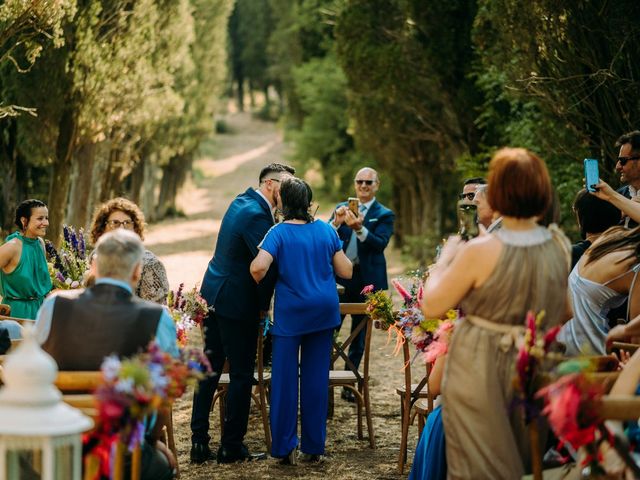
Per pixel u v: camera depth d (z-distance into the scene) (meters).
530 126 12.23
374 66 18.00
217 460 6.54
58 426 3.37
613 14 9.86
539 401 3.76
